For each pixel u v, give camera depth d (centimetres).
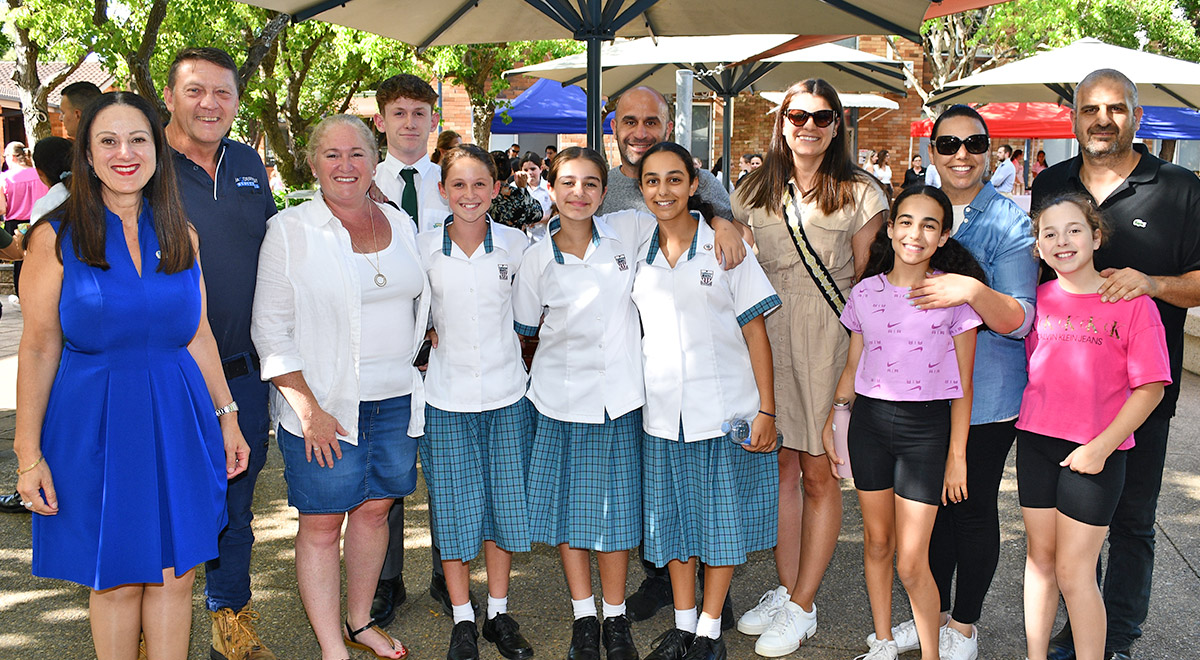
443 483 313
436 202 384
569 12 426
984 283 288
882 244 294
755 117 1955
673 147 292
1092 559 274
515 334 325
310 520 296
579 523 309
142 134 232
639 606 361
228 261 291
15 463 529
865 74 859
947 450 290
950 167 298
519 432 320
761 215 332
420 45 503
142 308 242
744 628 343
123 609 257
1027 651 317
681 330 303
